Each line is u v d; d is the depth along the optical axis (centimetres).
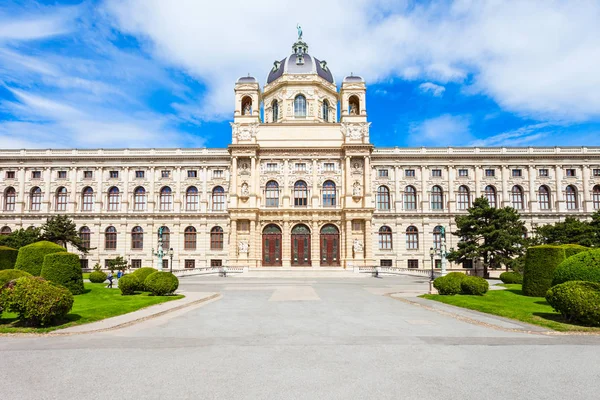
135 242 8475
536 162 8444
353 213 7700
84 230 8488
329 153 8100
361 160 7981
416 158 8538
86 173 8644
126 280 3794
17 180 8588
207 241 8400
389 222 8406
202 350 1706
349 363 1505
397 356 1606
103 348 1738
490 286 4819
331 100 9131
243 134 8081
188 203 8600
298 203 8050
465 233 6875
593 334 2067
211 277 6750
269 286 4953
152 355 1622
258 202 7950
